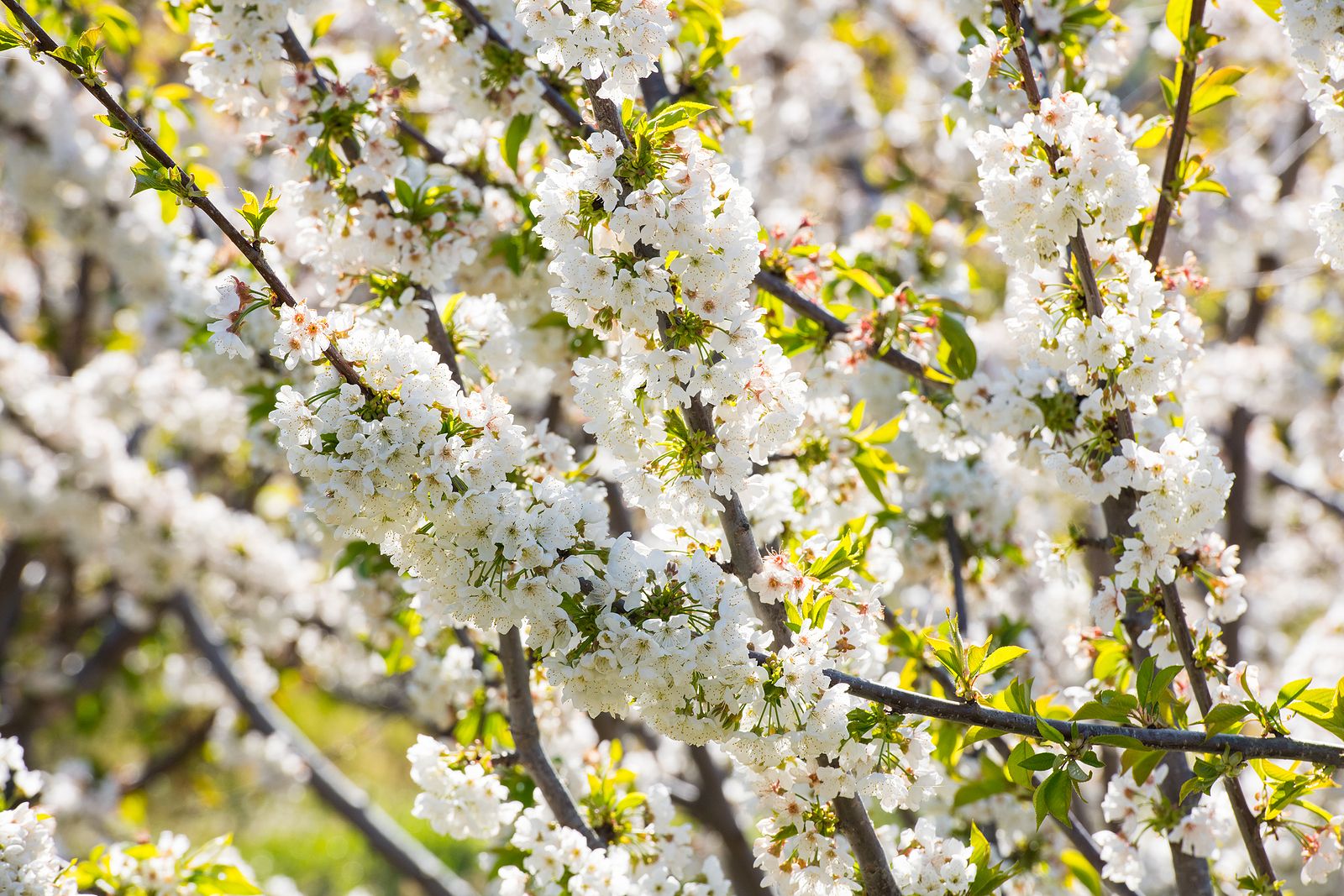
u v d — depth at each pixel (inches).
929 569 231.5
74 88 334.0
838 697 114.7
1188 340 163.5
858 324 177.6
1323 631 302.4
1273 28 375.6
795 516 180.1
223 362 218.8
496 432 112.3
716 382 115.3
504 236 192.1
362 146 168.9
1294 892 247.8
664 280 113.0
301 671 451.2
